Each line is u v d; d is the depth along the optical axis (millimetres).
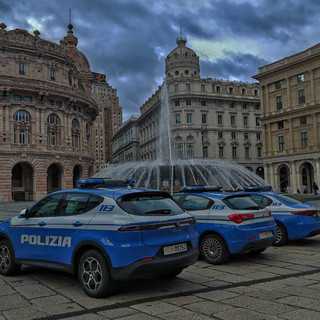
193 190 10539
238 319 5203
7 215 24781
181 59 78312
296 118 52812
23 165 54500
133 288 7086
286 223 11445
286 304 5852
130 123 104562
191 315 5422
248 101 76062
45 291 6957
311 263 9125
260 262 9422
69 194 7578
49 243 7312
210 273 8297
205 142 71625
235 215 8945
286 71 53719
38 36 55125
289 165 53594
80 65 67125
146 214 6574
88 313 5641
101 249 6352
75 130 58875
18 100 51812
